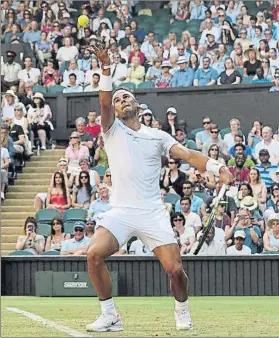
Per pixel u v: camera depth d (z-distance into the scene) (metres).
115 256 25.97
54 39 43.12
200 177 31.50
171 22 44.34
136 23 43.69
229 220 28.25
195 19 43.84
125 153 14.16
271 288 25.88
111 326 14.44
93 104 39.97
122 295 25.94
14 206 35.00
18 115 37.62
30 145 38.00
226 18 42.00
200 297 25.45
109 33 43.16
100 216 14.25
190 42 40.75
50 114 39.25
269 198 31.44
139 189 14.16
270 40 40.03
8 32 43.69
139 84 39.84
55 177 32.50
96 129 36.19
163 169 32.56
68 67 41.81
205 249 26.95
